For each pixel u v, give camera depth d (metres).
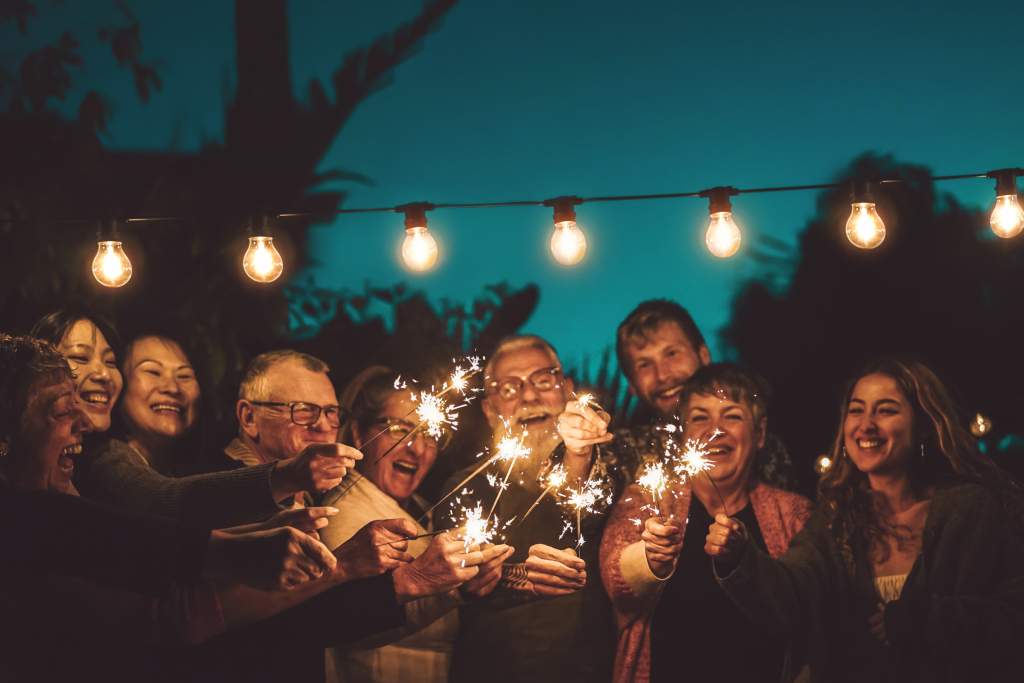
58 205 5.04
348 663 3.38
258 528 2.38
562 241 3.40
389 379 3.73
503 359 3.71
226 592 2.39
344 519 3.33
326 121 6.22
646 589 3.35
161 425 3.34
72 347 3.17
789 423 5.71
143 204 5.48
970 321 5.64
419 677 3.38
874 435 3.44
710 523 3.55
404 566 2.83
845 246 5.92
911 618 3.17
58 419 2.42
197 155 6.13
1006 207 3.30
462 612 3.46
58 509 2.05
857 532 3.45
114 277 3.49
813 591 3.35
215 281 5.22
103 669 2.42
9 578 2.29
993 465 3.42
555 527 3.50
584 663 3.37
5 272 4.68
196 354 4.46
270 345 5.47
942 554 3.26
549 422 3.62
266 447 3.26
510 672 3.34
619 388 5.36
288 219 6.06
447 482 3.68
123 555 2.06
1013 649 3.10
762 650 3.36
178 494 2.80
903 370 3.50
